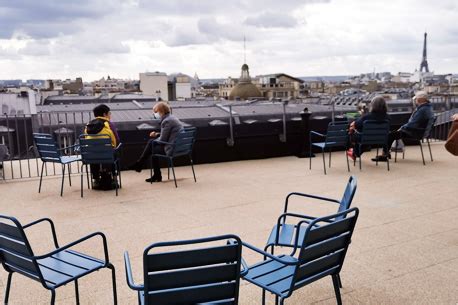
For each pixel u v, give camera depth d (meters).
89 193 7.29
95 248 4.81
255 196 6.96
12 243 2.84
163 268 2.38
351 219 2.98
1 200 6.92
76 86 121.56
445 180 7.85
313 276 2.91
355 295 3.69
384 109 9.01
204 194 7.14
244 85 110.25
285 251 4.63
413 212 5.99
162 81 112.50
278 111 37.81
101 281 3.97
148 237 5.15
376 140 8.80
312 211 6.09
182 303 2.47
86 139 6.98
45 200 6.88
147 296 2.39
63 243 4.99
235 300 2.59
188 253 2.39
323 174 8.55
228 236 2.49
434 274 4.08
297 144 10.95
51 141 7.02
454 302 3.55
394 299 3.61
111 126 7.49
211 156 10.19
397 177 8.13
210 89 156.38
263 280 2.97
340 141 8.66
